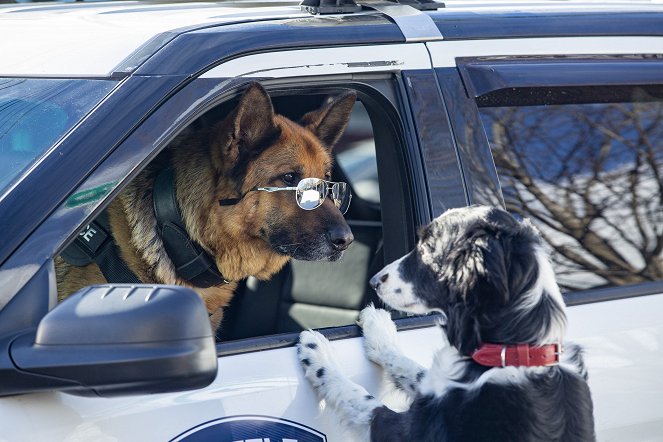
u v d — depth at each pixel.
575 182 3.85
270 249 4.59
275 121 4.38
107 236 4.04
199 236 4.31
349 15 3.80
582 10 4.15
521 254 3.42
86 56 3.41
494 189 3.63
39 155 2.98
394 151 3.68
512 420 3.33
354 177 5.12
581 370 3.52
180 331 2.43
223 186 4.34
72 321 2.45
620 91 3.99
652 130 4.05
